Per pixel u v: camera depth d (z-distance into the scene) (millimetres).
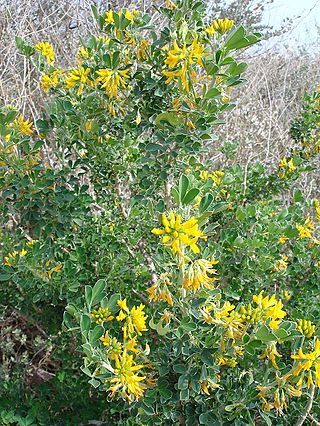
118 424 2621
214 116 2121
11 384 2996
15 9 4523
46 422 2758
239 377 2002
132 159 2637
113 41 2420
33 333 3574
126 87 2426
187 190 1714
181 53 1939
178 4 2146
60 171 2500
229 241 2523
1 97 3795
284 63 6602
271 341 1760
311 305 2787
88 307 1850
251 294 2627
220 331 1807
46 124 2562
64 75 2705
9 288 2797
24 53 2709
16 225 3297
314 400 2170
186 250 1771
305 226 2959
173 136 2189
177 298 1840
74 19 4629
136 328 1785
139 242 2986
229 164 4625
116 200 2791
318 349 1689
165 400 1892
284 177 3172
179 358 1938
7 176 2463
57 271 2496
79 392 2857
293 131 3402
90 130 2523
